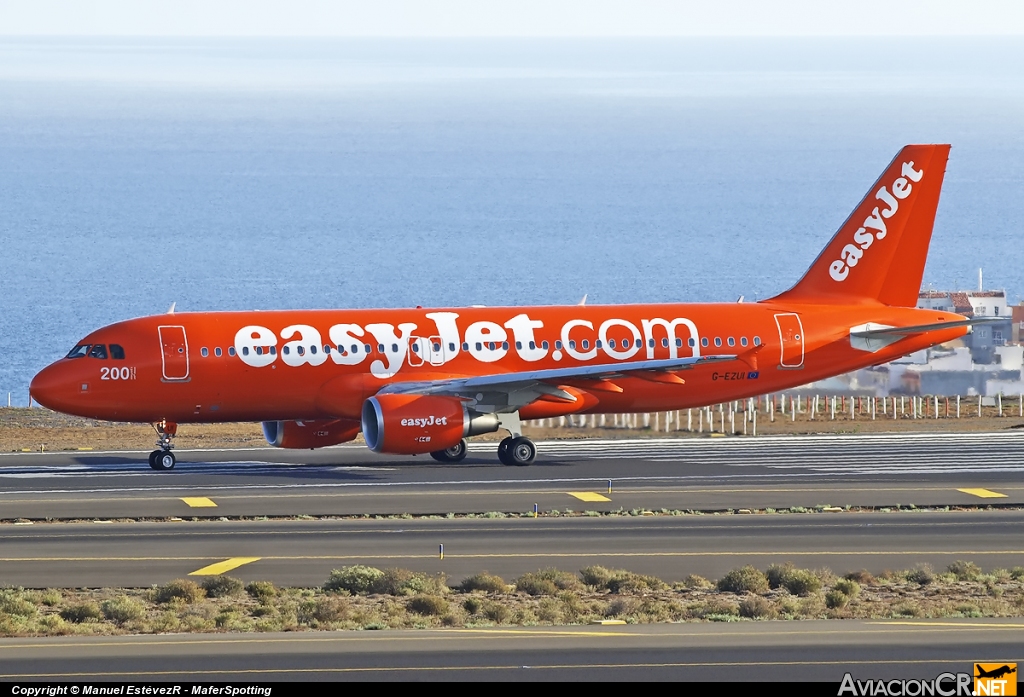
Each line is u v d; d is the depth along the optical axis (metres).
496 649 116.25
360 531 186.38
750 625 129.62
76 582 154.50
